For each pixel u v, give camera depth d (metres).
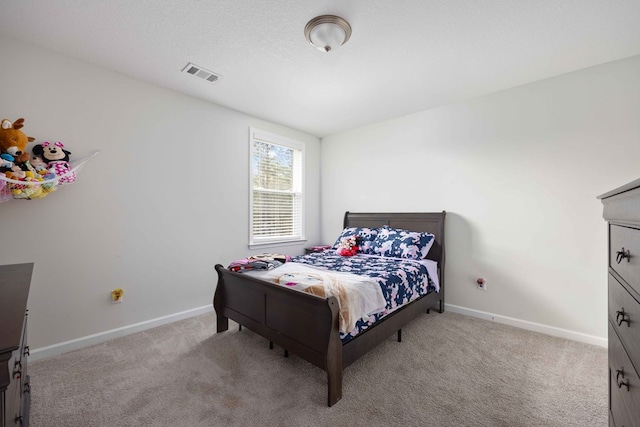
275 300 1.89
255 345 2.21
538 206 2.50
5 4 1.58
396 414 1.46
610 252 1.10
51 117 2.04
